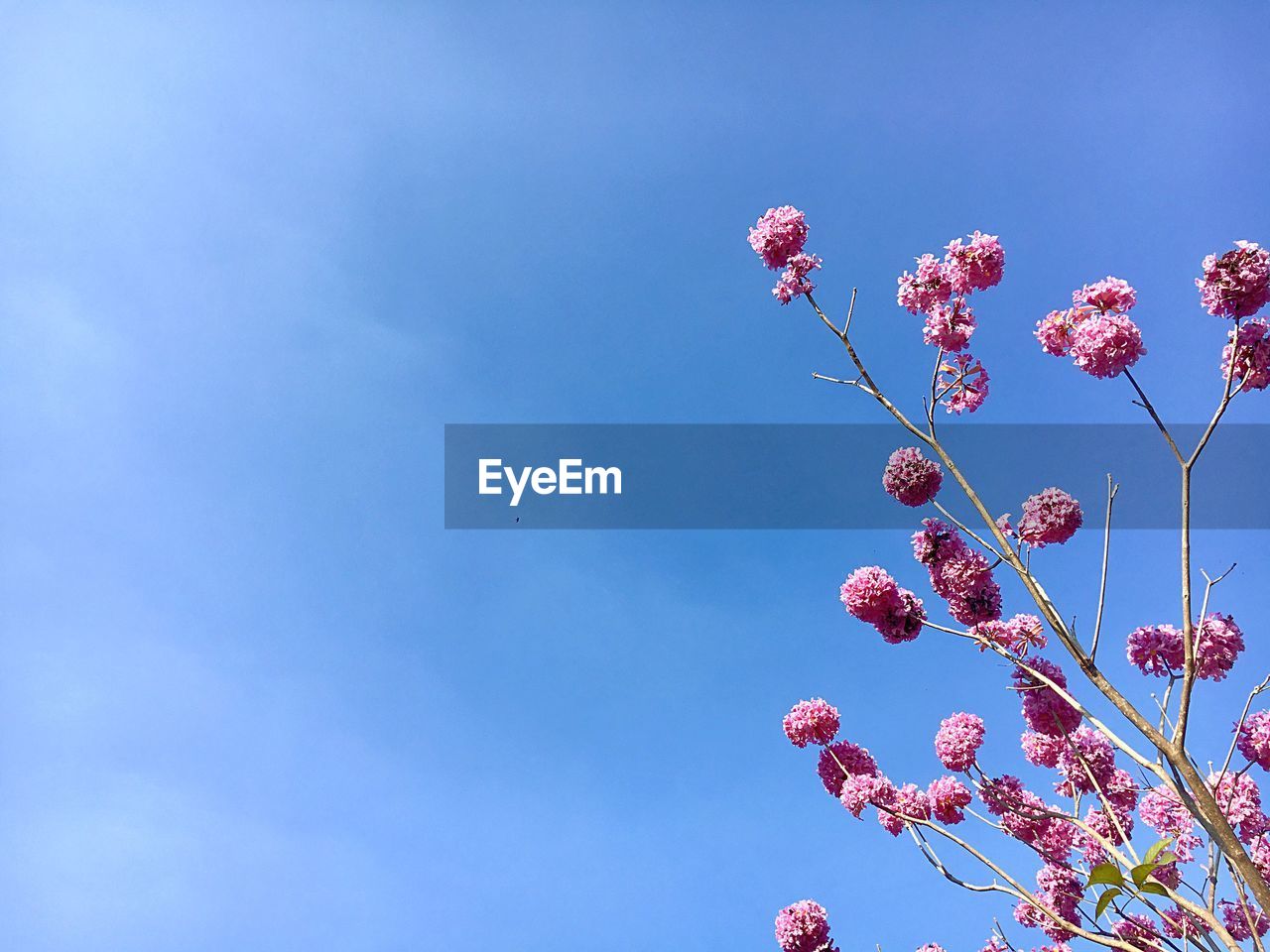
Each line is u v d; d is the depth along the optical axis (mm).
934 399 2764
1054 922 3197
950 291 2818
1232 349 2436
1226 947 2301
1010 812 3273
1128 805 3221
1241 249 2459
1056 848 3225
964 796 3299
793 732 3514
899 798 3279
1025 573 2551
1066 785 3273
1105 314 2674
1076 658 2486
